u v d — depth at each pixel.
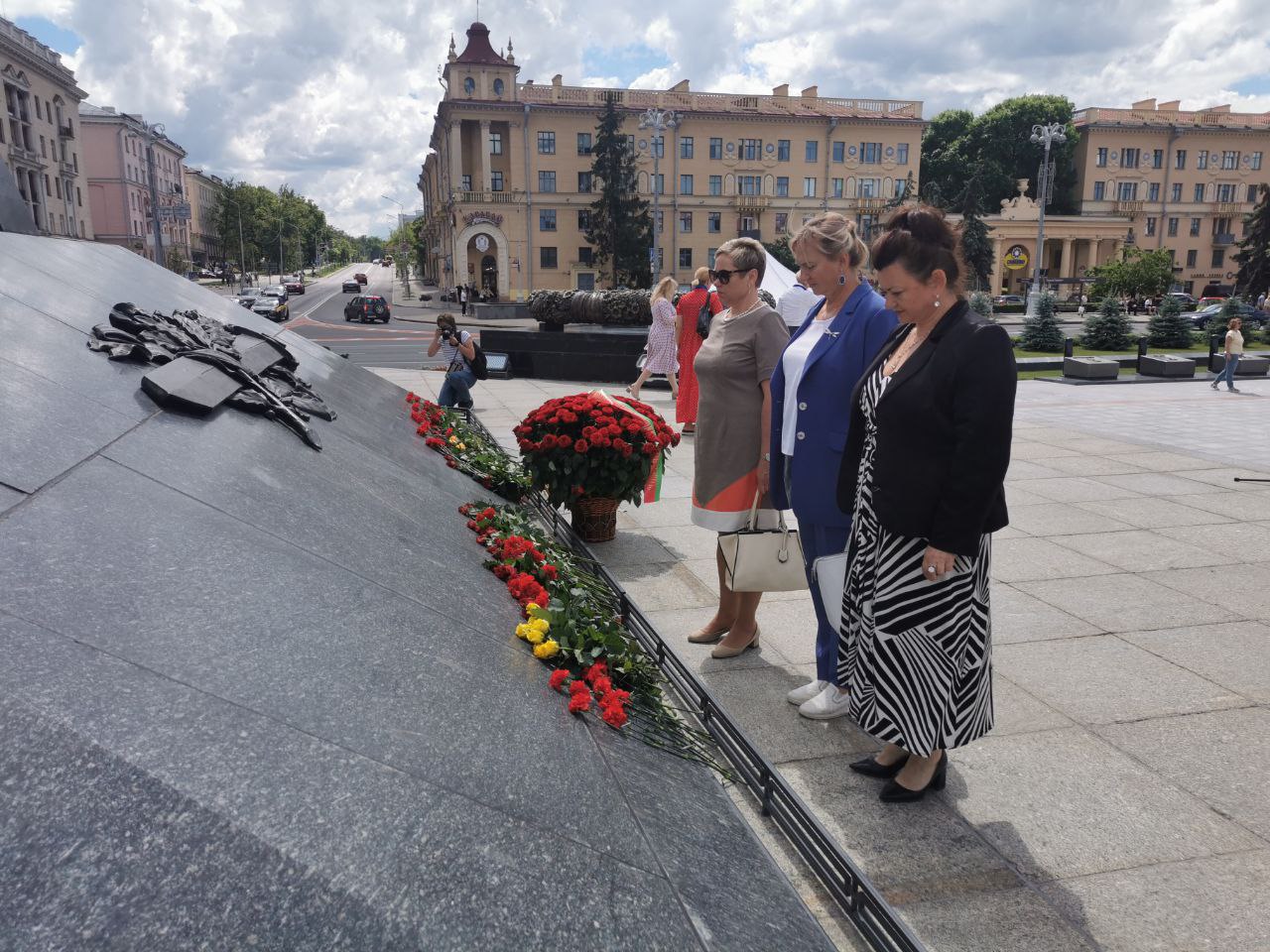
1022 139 71.69
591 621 3.08
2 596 1.55
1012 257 52.28
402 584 2.55
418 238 96.44
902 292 2.36
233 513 2.42
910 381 2.35
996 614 4.30
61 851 1.13
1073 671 3.63
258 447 3.12
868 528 2.55
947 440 2.31
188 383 3.18
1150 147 68.12
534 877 1.49
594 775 1.94
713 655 3.73
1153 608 4.36
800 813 2.31
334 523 2.79
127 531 2.02
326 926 1.20
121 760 1.30
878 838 2.50
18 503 1.92
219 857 1.22
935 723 2.45
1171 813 2.63
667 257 57.47
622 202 53.28
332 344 28.67
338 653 1.92
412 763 1.63
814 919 1.90
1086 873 2.35
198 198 101.25
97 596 1.70
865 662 2.58
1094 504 6.56
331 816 1.39
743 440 3.48
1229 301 32.72
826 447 2.96
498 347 14.71
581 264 56.09
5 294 3.38
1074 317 46.59
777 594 4.55
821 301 3.18
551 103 53.72
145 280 5.29
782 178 57.81
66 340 3.19
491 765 1.77
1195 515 6.22
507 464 5.80
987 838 2.51
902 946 1.90
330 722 1.64
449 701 1.95
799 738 3.07
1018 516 6.21
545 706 2.19
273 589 2.08
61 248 4.93
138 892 1.13
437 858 1.41
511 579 3.22
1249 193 69.25
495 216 54.12
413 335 33.81
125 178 71.25
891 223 2.38
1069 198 70.00
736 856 1.99
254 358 4.17
